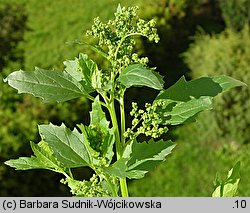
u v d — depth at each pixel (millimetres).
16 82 2654
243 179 8492
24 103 7824
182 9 11141
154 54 10711
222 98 8773
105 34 2809
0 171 7523
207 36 10023
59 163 2986
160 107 2848
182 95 2846
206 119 9008
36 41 9797
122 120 2814
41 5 11164
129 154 2777
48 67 8945
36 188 7840
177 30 11109
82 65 2846
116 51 2777
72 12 10930
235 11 11516
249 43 9273
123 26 2801
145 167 2768
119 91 2791
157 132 2807
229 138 9047
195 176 8648
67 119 7996
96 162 2807
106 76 2822
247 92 8750
